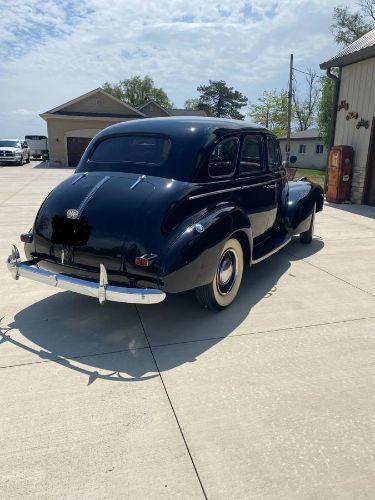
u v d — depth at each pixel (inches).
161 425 99.3
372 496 80.7
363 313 162.1
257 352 132.4
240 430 97.7
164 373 120.5
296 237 286.7
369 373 121.5
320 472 86.0
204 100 3410.4
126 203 132.5
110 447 92.5
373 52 377.1
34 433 96.3
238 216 154.3
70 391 111.8
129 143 155.5
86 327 148.8
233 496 80.6
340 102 451.5
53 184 636.7
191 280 132.6
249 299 175.0
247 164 176.6
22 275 142.3
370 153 411.5
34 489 81.7
